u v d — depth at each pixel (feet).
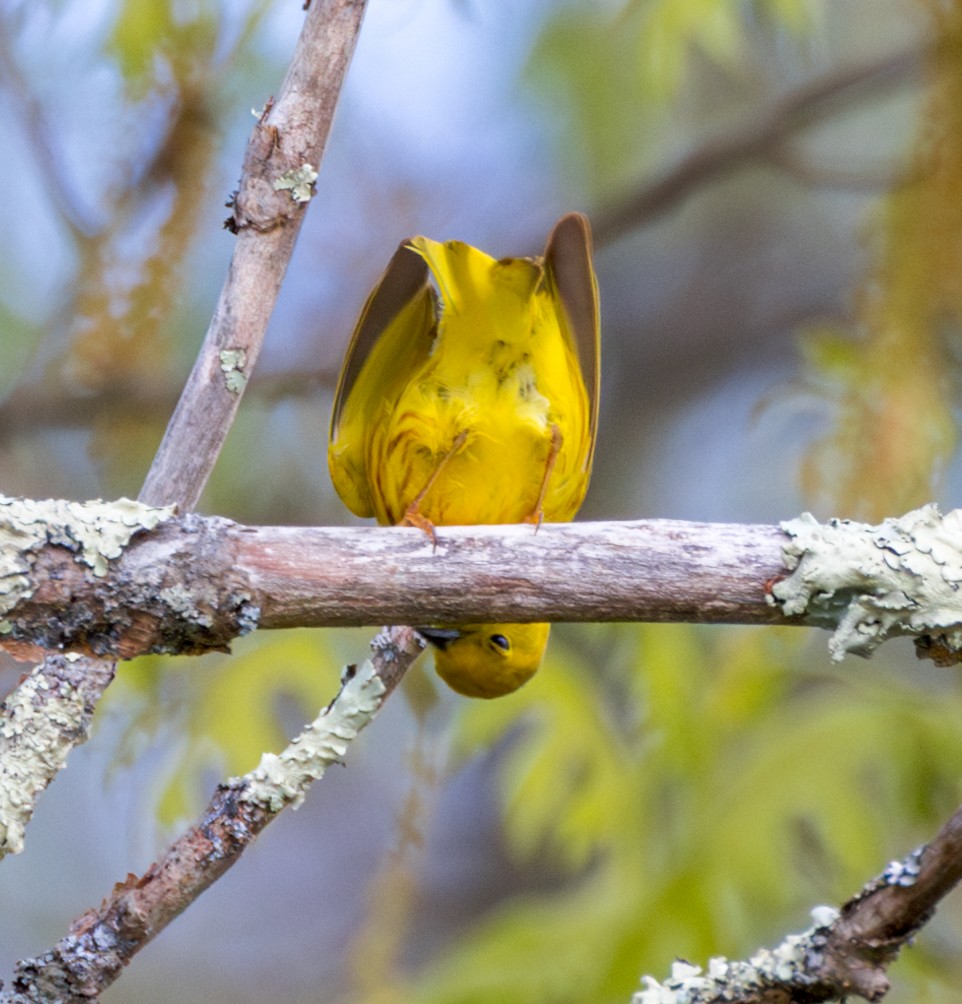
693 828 35.86
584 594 18.45
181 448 20.40
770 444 50.24
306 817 59.21
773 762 35.88
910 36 50.34
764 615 18.76
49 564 17.57
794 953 19.04
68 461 46.29
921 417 31.19
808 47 41.70
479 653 26.00
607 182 48.32
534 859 54.34
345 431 25.96
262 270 20.56
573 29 46.70
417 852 29.91
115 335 30.50
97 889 54.34
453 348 24.45
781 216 59.67
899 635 18.61
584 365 25.94
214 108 32.99
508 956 34.83
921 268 32.22
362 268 48.93
